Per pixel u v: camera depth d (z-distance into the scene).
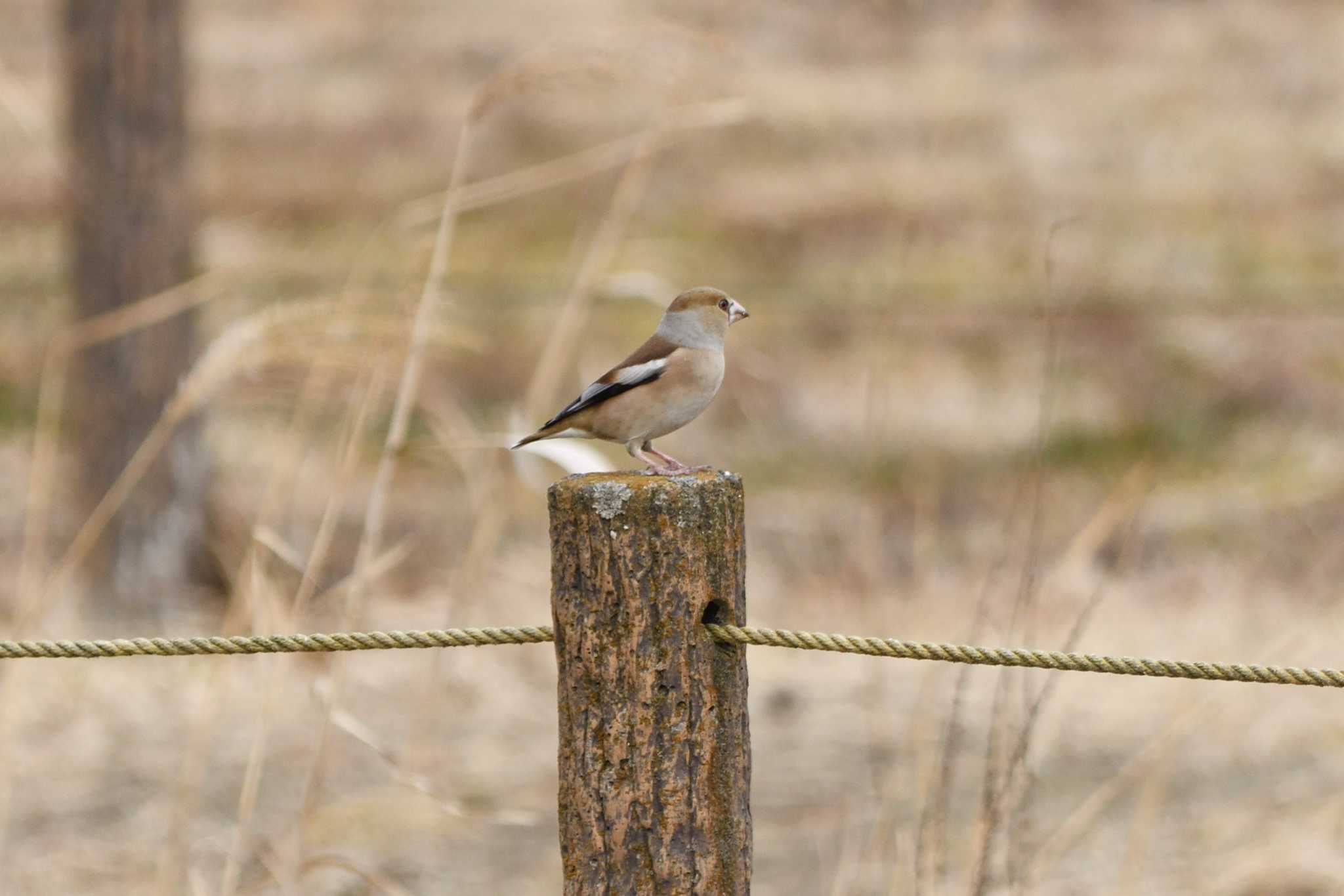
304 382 8.30
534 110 31.56
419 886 9.62
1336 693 12.88
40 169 28.02
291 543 15.34
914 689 13.24
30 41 35.44
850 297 23.03
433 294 7.96
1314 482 18.44
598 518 4.53
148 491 15.46
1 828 8.83
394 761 7.57
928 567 15.08
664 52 8.34
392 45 37.56
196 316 15.97
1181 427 20.14
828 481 18.69
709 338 6.43
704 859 4.58
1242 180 27.48
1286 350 21.56
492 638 5.07
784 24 35.50
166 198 15.64
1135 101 31.44
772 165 28.97
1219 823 10.27
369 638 5.08
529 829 10.70
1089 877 9.51
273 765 11.55
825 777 11.22
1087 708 12.70
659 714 4.55
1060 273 23.20
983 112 30.22
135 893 9.38
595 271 9.22
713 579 4.57
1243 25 37.03
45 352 21.91
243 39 38.81
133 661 13.78
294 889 7.52
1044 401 7.70
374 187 27.75
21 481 18.12
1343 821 10.00
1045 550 16.12
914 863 7.37
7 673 8.88
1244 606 15.00
